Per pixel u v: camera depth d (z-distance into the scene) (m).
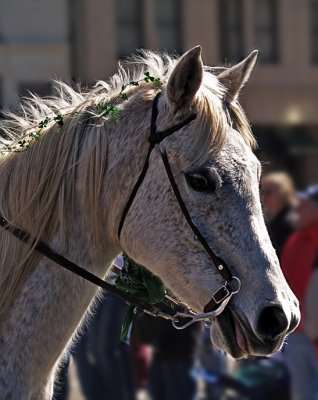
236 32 36.09
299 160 36.78
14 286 5.26
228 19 35.91
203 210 4.94
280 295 4.82
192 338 9.59
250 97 36.41
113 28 33.06
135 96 5.31
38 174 5.31
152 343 9.55
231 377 10.51
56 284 5.24
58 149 5.32
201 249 4.95
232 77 5.34
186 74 4.98
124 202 5.17
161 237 5.04
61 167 5.29
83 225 5.29
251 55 5.33
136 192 5.12
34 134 5.39
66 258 5.26
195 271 4.96
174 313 5.43
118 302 9.55
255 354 4.88
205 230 4.93
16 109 5.70
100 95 5.46
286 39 36.72
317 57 37.28
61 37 31.48
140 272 5.39
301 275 9.32
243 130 5.18
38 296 5.23
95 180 5.24
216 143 4.95
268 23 36.66
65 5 31.66
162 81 5.36
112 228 5.25
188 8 35.09
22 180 5.33
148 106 5.22
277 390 10.41
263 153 36.16
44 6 31.19
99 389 9.68
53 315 5.23
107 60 32.66
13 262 5.27
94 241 5.29
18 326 5.22
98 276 5.36
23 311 5.23
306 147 36.41
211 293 4.92
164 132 5.06
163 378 9.64
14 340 5.21
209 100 5.02
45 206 5.27
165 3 34.81
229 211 4.90
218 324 5.00
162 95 5.22
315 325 9.24
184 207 4.97
